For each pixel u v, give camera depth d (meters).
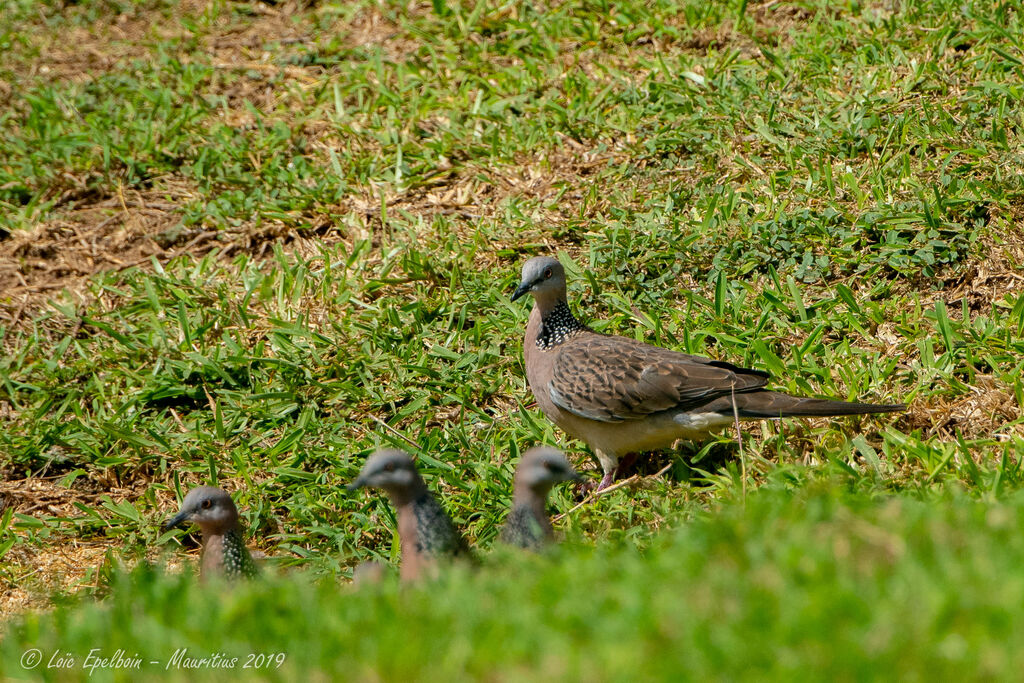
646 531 9.75
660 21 17.03
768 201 13.63
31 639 7.66
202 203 15.41
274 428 12.07
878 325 12.20
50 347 13.56
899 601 6.25
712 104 15.27
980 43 15.36
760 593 6.49
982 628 5.99
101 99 17.47
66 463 12.05
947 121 14.00
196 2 20.28
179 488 11.28
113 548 10.73
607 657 6.13
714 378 10.48
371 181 15.18
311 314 13.40
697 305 12.70
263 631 7.04
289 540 10.70
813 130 14.38
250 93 17.45
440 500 10.74
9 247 15.01
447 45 17.39
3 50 19.06
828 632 6.09
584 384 10.74
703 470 10.76
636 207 14.05
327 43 18.34
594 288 12.91
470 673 6.25
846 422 11.03
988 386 11.29
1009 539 6.95
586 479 10.94
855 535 6.99
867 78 15.03
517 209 14.16
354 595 7.54
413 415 12.01
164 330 13.46
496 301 13.05
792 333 12.17
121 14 20.12
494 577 7.59
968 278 12.52
